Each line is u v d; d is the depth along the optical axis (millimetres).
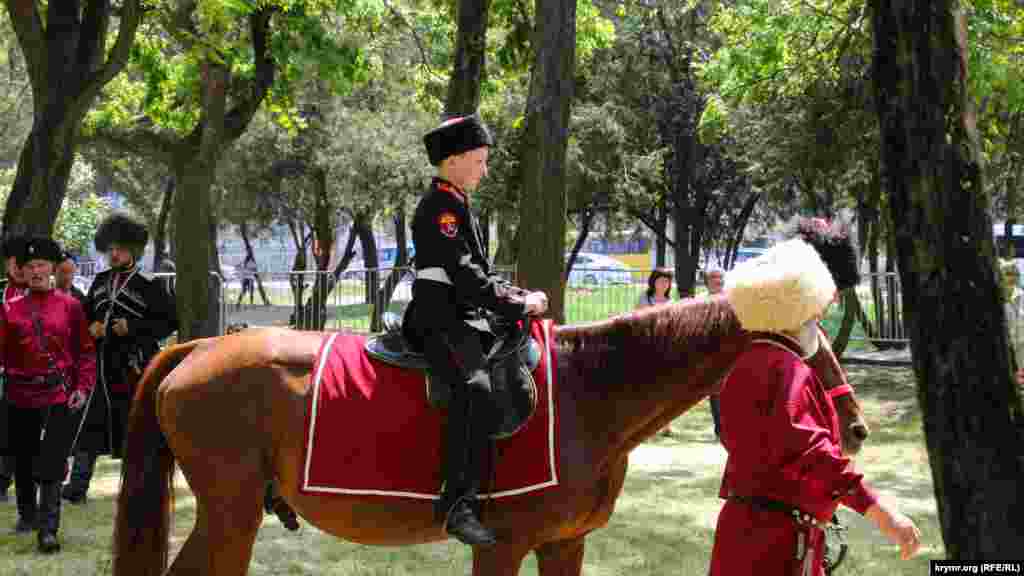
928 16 2922
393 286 15750
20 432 6762
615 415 3988
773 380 2957
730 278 3092
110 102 17516
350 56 14508
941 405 2902
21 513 6891
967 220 2885
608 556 6375
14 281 7277
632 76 25906
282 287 15469
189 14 13367
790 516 2936
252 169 27375
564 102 10359
